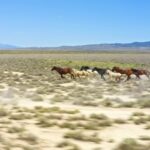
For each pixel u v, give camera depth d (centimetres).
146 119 2395
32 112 2745
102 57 17300
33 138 1847
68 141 1762
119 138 1936
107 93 4247
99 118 2502
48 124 2231
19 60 12744
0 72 7156
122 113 2797
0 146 1673
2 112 2584
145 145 1731
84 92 4294
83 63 10375
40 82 5441
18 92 4109
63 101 3506
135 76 6788
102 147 1731
